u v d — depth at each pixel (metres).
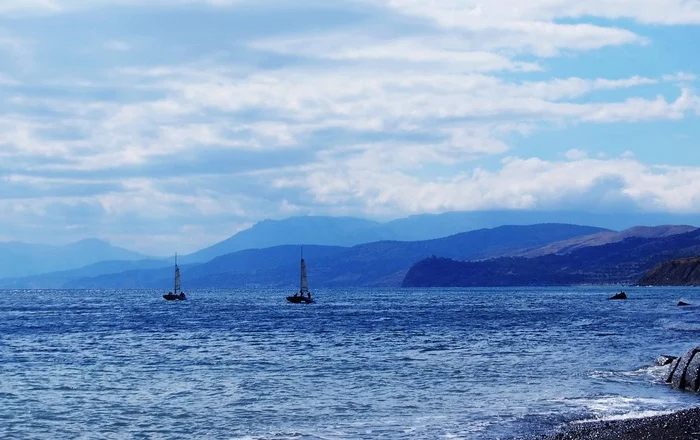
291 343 69.19
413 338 72.88
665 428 26.11
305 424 30.45
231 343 70.38
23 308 174.88
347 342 69.25
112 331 91.06
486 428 28.70
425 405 34.16
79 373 48.00
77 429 30.44
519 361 50.66
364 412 32.78
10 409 34.81
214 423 31.14
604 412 31.45
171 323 107.88
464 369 46.69
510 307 160.88
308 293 198.62
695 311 131.12
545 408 32.69
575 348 59.91
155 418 32.41
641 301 198.62
